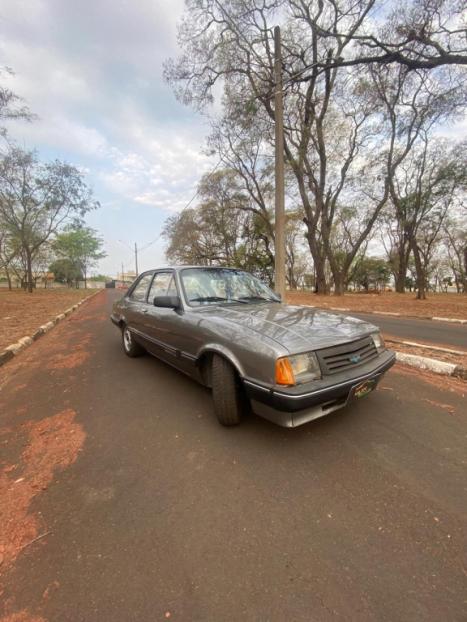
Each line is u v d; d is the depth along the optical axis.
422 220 19.97
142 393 3.60
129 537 1.67
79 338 7.07
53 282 63.34
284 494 1.96
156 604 1.32
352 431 2.67
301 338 2.40
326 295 22.81
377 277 54.41
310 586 1.38
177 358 3.38
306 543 1.61
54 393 3.72
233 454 2.38
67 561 1.53
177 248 31.77
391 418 2.90
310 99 17.36
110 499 1.95
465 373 3.95
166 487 2.05
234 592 1.36
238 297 3.84
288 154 18.75
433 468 2.18
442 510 1.80
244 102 15.50
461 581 1.38
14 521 1.79
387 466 2.21
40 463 2.34
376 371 2.60
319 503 1.88
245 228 26.64
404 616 1.25
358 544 1.59
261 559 1.52
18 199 22.86
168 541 1.64
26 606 1.33
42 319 9.70
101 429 2.81
